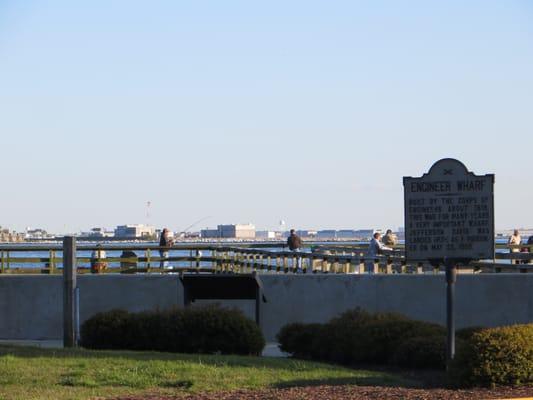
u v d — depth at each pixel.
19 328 27.84
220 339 19.55
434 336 17.61
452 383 14.38
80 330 21.75
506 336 14.27
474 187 16.08
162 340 19.73
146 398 12.82
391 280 26.44
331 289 26.78
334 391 13.56
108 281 27.77
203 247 39.62
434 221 16.16
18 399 12.62
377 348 18.12
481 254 16.02
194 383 13.85
